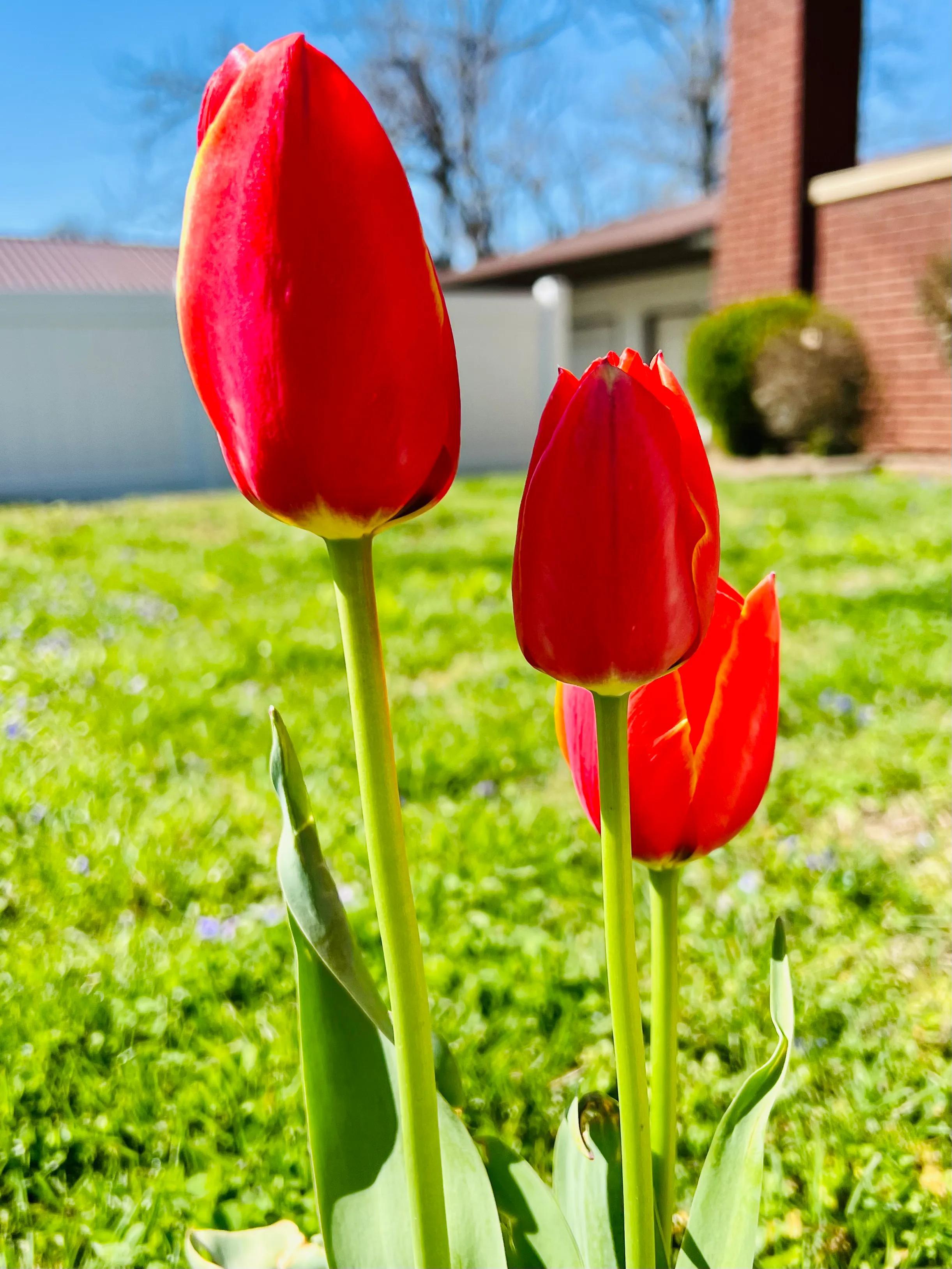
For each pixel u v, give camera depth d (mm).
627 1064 901
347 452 718
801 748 4133
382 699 832
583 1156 1188
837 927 2758
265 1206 1847
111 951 2664
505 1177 1197
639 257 19297
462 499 12211
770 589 932
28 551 9297
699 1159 1967
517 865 3164
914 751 3965
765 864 3133
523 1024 2334
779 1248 1774
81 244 28172
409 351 712
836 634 5570
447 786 3887
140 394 16484
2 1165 1955
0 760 3848
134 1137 2043
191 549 9195
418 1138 901
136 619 6379
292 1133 2018
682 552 759
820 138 13688
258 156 670
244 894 3066
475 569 7832
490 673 5215
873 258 12969
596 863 3209
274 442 719
